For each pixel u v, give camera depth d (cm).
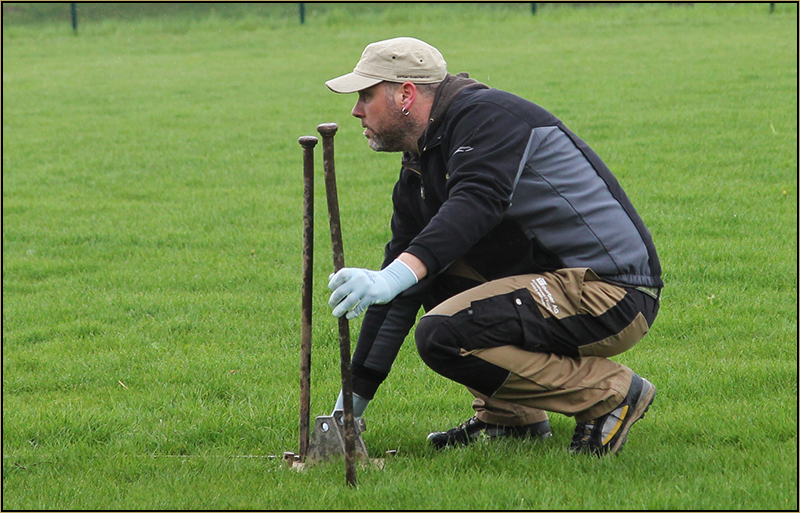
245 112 2883
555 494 576
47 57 4503
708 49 3697
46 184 1980
